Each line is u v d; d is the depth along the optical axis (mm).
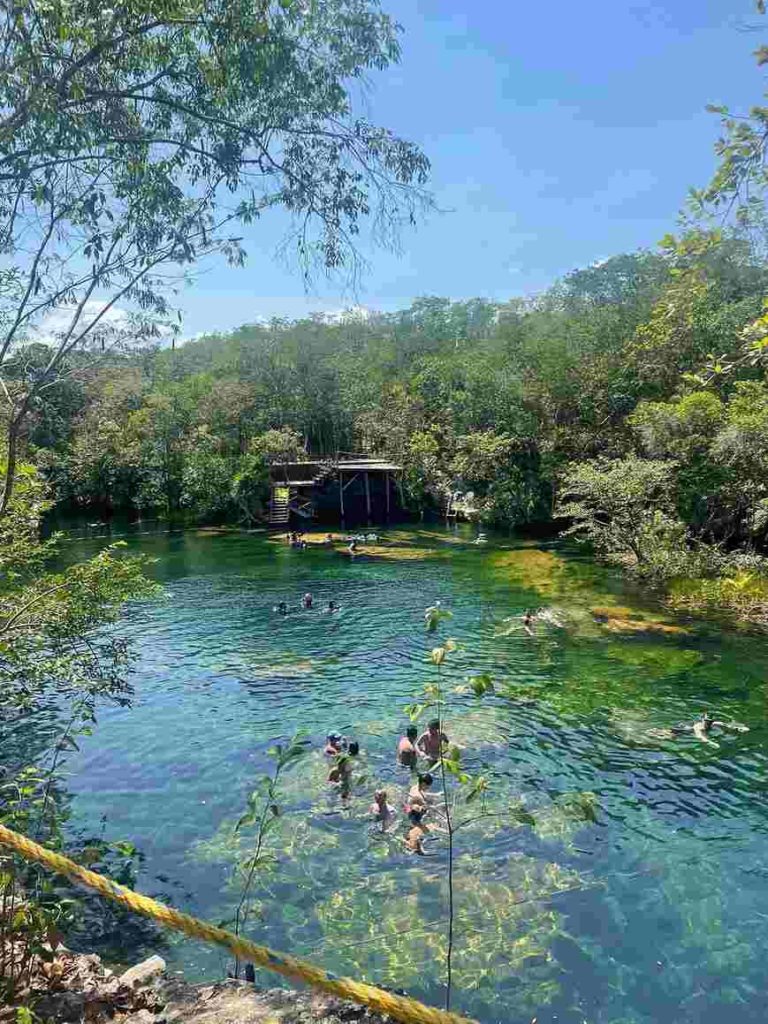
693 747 12930
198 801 11367
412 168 5395
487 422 46562
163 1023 4223
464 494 48219
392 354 67625
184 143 5125
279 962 2914
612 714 14469
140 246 5336
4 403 6125
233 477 48594
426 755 12562
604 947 7898
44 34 4465
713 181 3979
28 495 11430
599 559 31938
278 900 8812
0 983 4266
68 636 10484
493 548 36156
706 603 23141
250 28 4711
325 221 5566
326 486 53219
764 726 13789
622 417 38250
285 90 5219
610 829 10242
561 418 42594
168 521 50344
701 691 15688
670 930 8164
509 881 9078
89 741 13812
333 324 83438
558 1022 6934
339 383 60875
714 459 27219
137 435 54812
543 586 26828
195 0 4688
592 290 59156
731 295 31656
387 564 32438
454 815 10641
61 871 3438
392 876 9242
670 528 27109
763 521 26344
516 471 43594
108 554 10656
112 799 11469
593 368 38969
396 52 5180
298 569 31766
